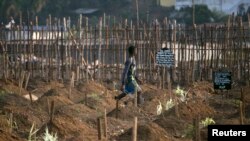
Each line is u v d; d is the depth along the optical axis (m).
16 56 36.69
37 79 36.56
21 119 22.03
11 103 26.30
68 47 36.97
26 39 37.56
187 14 93.75
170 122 22.03
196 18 91.81
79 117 24.83
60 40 37.41
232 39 36.69
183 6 97.25
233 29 36.66
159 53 31.02
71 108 25.78
